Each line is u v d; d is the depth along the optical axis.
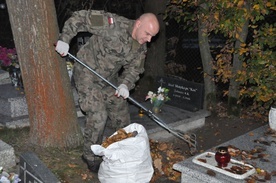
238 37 5.70
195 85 5.88
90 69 3.62
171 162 4.50
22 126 4.88
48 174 3.03
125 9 9.54
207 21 5.94
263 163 3.65
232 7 5.55
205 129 5.83
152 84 7.55
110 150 3.34
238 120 6.23
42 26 4.02
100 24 3.47
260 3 5.40
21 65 4.20
